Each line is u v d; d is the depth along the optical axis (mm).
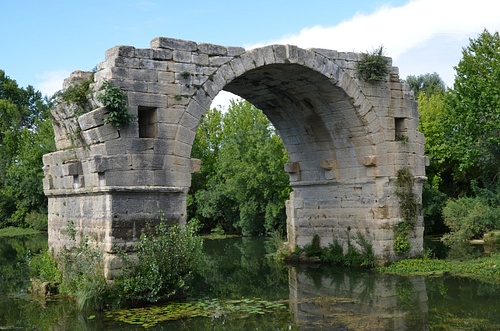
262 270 23641
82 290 15844
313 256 24719
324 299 16844
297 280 20578
